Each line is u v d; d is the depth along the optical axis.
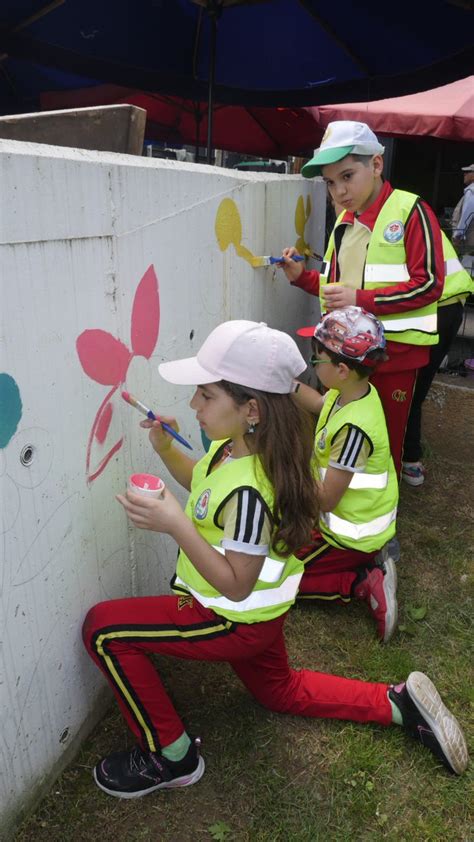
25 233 1.26
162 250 1.88
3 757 1.48
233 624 1.62
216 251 2.33
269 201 2.92
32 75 5.71
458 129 6.68
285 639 2.35
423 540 3.04
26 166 1.23
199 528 1.62
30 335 1.32
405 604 2.57
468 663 2.26
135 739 1.89
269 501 1.49
